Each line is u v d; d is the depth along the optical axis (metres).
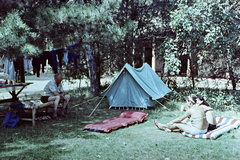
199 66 10.84
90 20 6.35
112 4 6.53
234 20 8.16
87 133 5.56
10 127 5.86
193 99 5.83
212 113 5.66
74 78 12.49
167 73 11.68
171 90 10.17
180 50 10.09
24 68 8.71
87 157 4.13
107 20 6.67
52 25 6.30
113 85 8.60
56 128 5.93
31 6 7.40
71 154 4.25
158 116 7.36
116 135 5.44
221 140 5.07
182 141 5.00
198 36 8.51
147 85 8.60
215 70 10.61
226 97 9.02
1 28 4.90
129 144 4.80
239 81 10.24
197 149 4.52
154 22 11.10
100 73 13.11
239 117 7.30
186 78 11.47
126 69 8.41
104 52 11.48
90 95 10.60
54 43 7.00
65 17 6.14
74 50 7.80
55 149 4.46
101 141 4.98
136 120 6.45
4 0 6.23
